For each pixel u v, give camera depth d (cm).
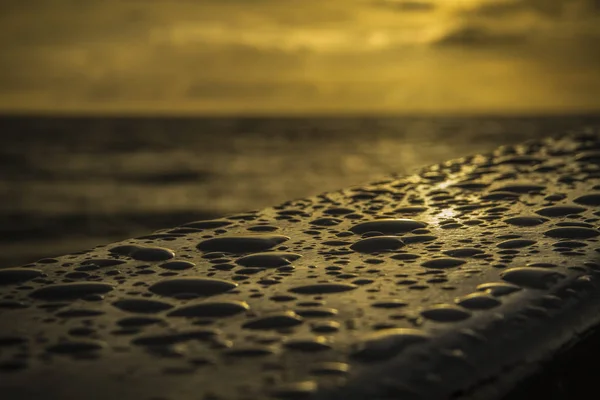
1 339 13
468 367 12
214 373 12
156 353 12
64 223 285
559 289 14
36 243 246
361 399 11
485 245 16
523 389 12
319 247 17
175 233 18
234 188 394
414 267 15
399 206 20
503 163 26
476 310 13
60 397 11
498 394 12
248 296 14
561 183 22
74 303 14
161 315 13
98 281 15
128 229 270
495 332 13
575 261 15
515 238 17
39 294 14
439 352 12
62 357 12
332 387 12
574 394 13
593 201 20
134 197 362
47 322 13
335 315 13
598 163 25
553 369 13
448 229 18
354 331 13
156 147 741
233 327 13
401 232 18
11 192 391
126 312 14
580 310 14
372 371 12
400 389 12
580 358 13
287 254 16
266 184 409
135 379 12
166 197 361
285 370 12
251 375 12
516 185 22
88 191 391
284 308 14
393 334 13
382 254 16
